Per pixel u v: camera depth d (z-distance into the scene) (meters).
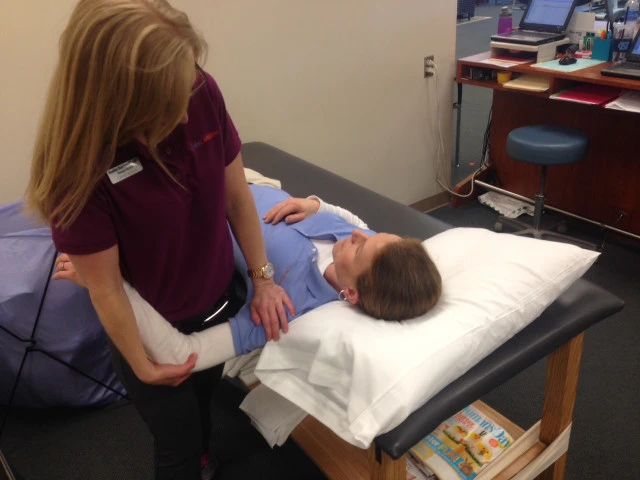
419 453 1.27
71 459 1.68
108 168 0.72
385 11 2.54
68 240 0.75
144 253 0.87
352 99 2.62
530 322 1.10
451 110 3.05
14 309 1.56
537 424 1.35
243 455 1.66
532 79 2.61
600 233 2.72
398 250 1.04
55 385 1.73
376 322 1.03
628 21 2.45
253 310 1.10
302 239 1.32
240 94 2.30
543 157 2.37
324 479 1.56
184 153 0.82
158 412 1.04
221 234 1.00
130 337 0.87
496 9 8.00
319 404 1.03
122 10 0.63
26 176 1.99
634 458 1.57
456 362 0.95
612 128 2.56
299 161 2.21
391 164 2.92
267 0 2.20
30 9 1.79
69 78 0.64
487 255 1.21
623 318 2.15
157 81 0.64
